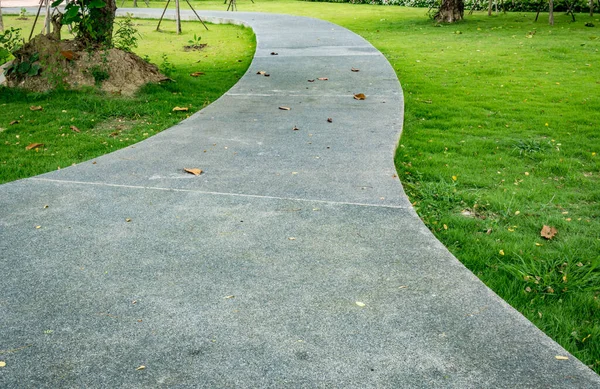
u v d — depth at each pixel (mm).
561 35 12828
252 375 1954
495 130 6090
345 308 2389
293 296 2486
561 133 5934
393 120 5957
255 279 2631
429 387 1892
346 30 14188
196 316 2324
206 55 11766
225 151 4828
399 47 11938
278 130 5559
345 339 2168
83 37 7848
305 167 4371
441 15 16016
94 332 2213
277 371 1977
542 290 2832
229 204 3580
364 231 3176
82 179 4086
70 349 2105
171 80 8219
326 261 2816
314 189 3863
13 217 3365
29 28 15031
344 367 1998
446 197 4082
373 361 2033
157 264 2775
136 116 6578
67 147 5258
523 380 1929
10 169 4566
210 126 5750
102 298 2467
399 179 4273
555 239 3467
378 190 3846
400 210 3488
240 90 7637
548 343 2152
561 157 5141
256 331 2221
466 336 2191
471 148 5402
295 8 22312
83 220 3318
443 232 3482
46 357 2057
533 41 12062
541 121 6402
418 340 2164
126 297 2473
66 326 2254
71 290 2533
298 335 2193
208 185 3943
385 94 7301
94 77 7441
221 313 2348
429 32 14180
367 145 5016
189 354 2076
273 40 12516
